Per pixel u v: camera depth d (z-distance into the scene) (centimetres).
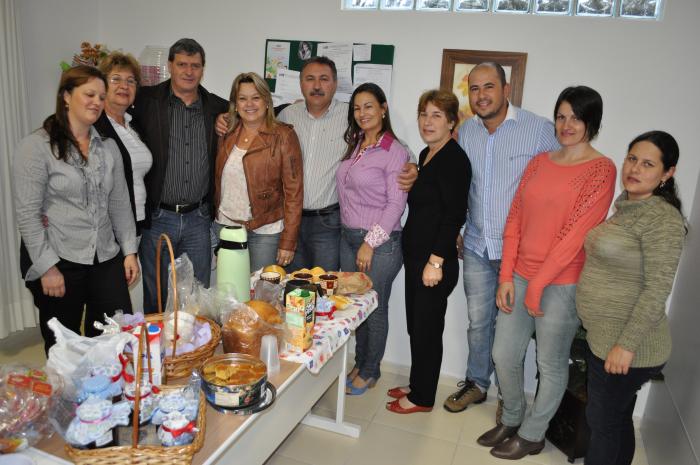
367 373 273
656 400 241
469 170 222
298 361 149
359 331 275
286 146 238
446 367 294
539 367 212
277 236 254
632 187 159
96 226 190
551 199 193
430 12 263
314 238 262
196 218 251
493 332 260
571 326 201
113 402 111
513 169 222
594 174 185
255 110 229
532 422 221
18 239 295
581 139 188
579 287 177
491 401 276
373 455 225
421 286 235
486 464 222
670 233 153
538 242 201
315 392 195
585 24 241
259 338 144
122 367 117
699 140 233
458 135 242
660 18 233
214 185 251
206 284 263
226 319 148
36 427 107
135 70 221
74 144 177
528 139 220
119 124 225
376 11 271
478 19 256
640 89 238
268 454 158
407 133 278
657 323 158
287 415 168
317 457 222
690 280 222
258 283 172
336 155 253
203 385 125
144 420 108
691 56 229
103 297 202
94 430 99
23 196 172
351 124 242
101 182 189
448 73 263
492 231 232
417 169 233
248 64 302
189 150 241
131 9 321
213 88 313
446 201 221
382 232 232
